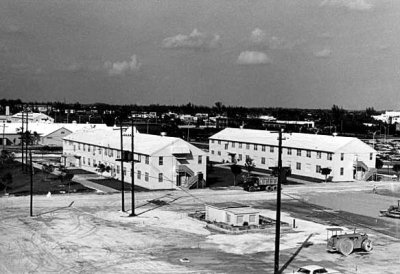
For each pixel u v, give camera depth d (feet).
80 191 259.60
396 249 158.40
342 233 176.45
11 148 485.56
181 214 207.10
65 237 164.25
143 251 149.48
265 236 171.83
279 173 126.31
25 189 263.08
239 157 418.51
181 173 285.43
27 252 145.69
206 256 145.28
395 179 341.82
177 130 645.10
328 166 332.39
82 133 386.93
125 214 204.74
